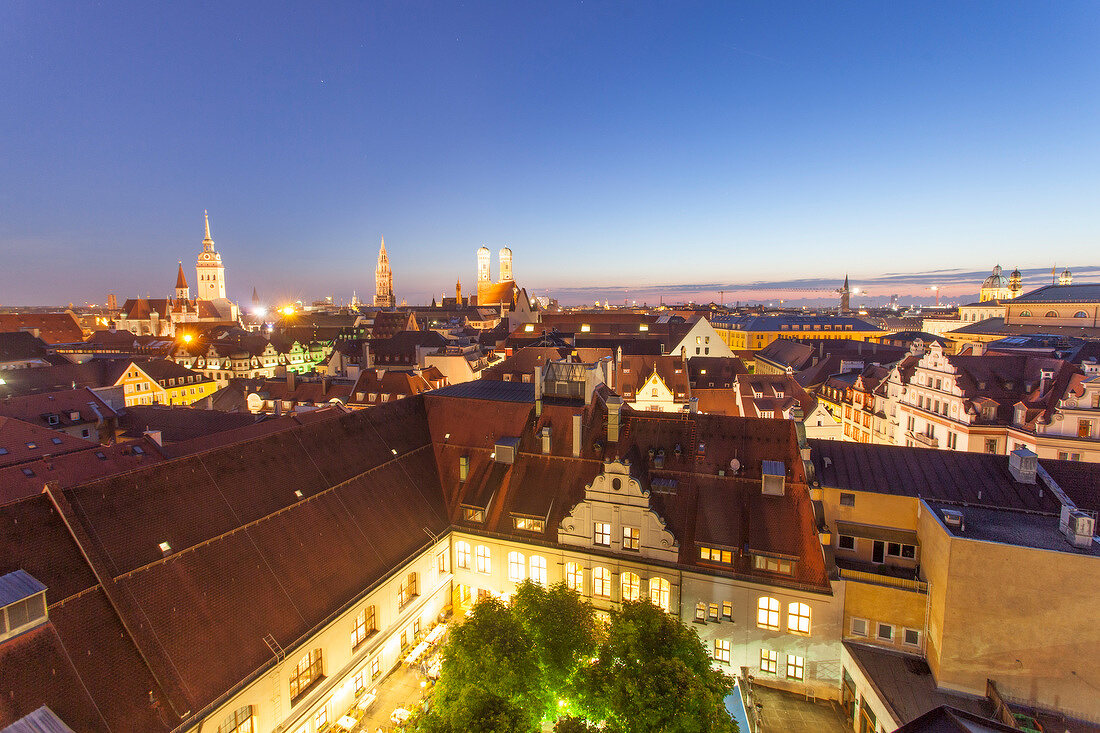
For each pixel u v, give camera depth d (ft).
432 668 131.13
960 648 108.99
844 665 122.21
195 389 444.55
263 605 106.42
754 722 109.09
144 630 89.25
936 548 116.88
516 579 151.23
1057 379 198.59
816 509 128.26
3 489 146.30
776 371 435.53
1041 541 107.65
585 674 95.71
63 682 77.77
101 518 95.35
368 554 131.34
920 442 239.30
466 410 179.83
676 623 100.83
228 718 94.38
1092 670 101.24
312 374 518.78
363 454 153.28
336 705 116.98
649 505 135.03
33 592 78.59
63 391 260.01
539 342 398.01
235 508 115.44
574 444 155.53
